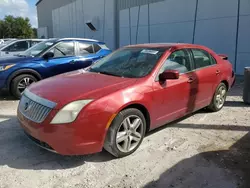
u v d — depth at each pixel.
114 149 3.25
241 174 3.04
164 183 2.87
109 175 3.02
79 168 3.16
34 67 6.50
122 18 16.62
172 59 4.11
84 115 2.95
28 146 3.74
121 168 3.17
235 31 10.05
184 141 3.94
